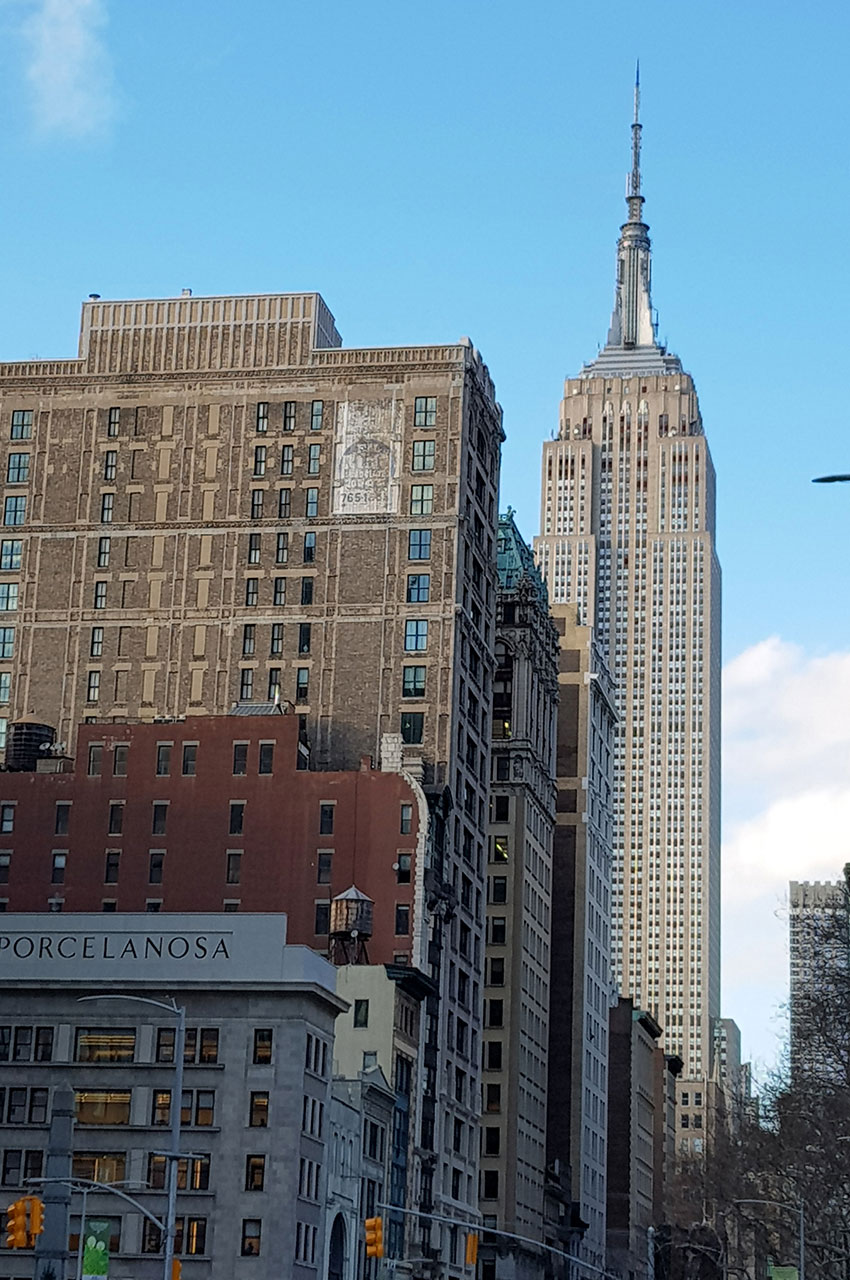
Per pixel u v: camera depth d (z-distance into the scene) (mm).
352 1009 158000
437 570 182875
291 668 182375
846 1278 149125
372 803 169125
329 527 185500
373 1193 151125
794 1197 157750
